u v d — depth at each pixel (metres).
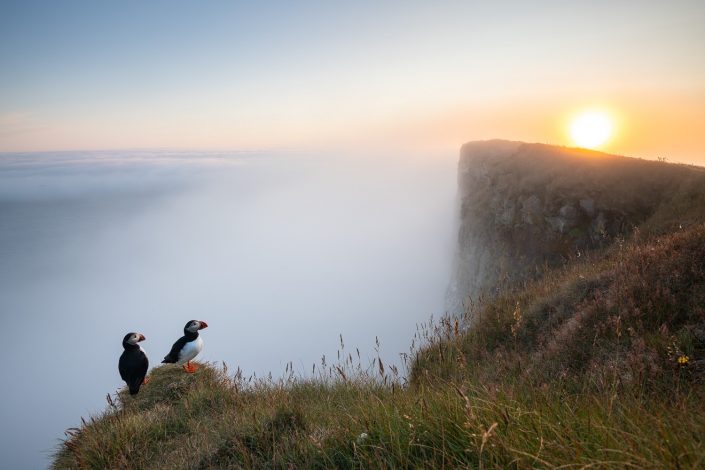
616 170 29.06
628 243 18.62
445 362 8.55
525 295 12.31
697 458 2.46
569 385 6.04
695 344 6.09
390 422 4.08
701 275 7.66
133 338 9.04
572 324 8.40
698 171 25.52
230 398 8.51
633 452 2.68
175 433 7.23
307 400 7.62
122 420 7.58
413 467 3.46
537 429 3.29
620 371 6.06
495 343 9.91
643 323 7.30
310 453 4.39
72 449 6.92
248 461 4.89
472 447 3.27
